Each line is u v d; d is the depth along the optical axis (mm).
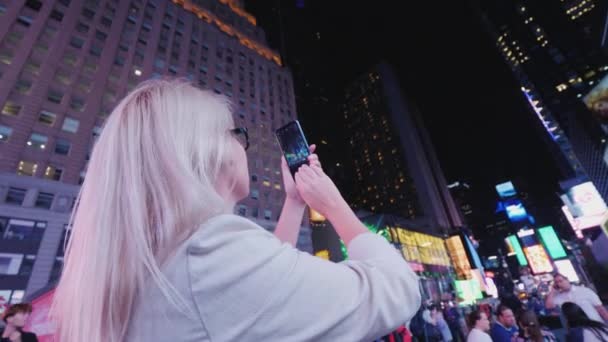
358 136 109438
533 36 63969
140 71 29938
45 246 19047
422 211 82938
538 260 50656
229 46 44562
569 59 56969
